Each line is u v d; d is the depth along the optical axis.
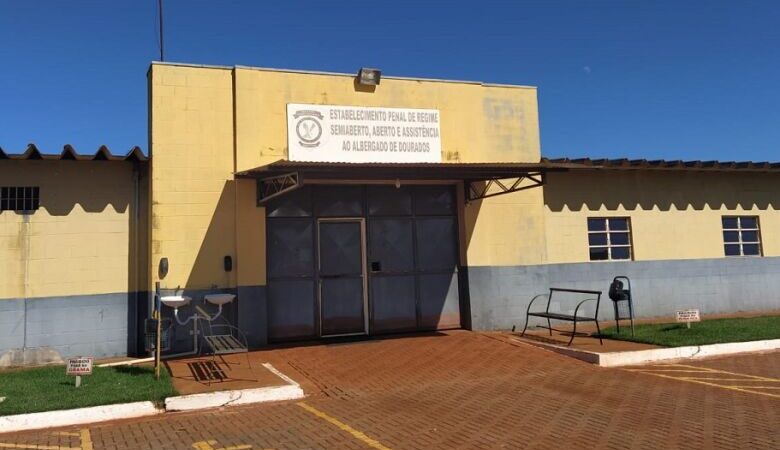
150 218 11.74
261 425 7.18
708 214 16.78
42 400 7.83
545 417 7.30
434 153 13.60
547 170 11.84
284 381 9.03
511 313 13.96
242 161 12.18
